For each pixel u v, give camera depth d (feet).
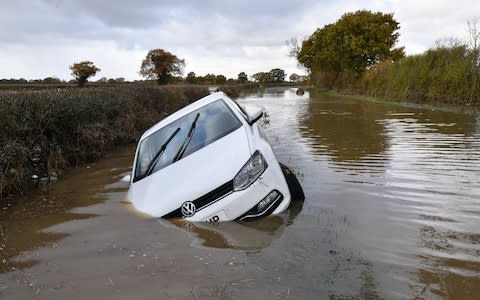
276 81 363.56
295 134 37.47
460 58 66.28
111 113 38.32
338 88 159.12
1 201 19.19
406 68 81.15
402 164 22.68
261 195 14.15
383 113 55.88
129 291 9.51
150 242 12.37
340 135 35.50
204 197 13.92
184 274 10.23
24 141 24.38
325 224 13.55
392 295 8.99
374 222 13.69
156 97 57.06
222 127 16.56
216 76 266.16
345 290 9.23
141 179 16.37
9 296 9.57
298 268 10.36
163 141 17.11
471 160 23.08
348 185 18.62
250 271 10.26
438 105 63.05
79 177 23.76
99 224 14.25
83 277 10.34
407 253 11.16
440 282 9.55
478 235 12.37
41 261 11.51
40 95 28.35
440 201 15.85
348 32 147.43
